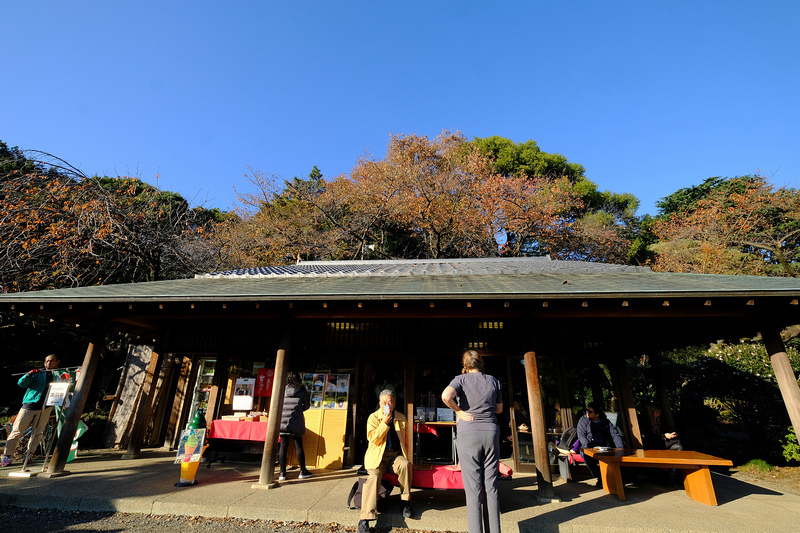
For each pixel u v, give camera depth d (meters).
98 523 4.05
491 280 6.07
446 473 4.27
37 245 9.27
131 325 7.27
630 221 27.30
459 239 20.73
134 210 11.52
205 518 4.20
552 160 27.84
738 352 8.63
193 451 5.13
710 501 4.53
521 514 4.17
